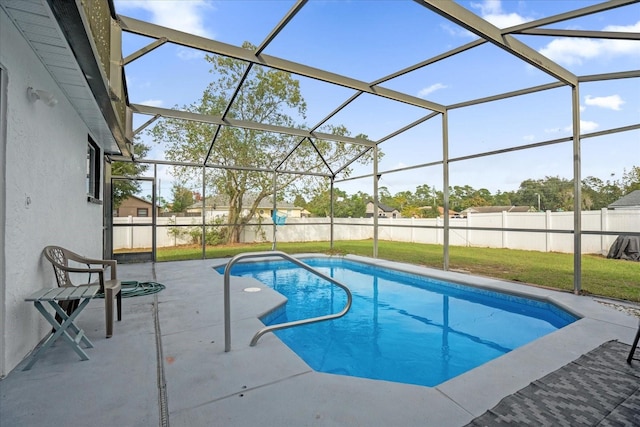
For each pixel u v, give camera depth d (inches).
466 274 240.8
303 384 82.7
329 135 315.9
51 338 91.9
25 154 95.5
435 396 77.5
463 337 149.9
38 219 105.7
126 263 292.7
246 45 424.5
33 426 64.0
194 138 495.5
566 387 81.7
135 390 78.2
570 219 367.2
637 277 236.7
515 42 151.8
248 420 67.2
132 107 228.8
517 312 185.3
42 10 80.2
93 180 209.9
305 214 586.9
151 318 134.8
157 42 161.8
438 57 175.9
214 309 149.1
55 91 122.1
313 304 205.5
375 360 126.6
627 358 97.1
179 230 489.7
